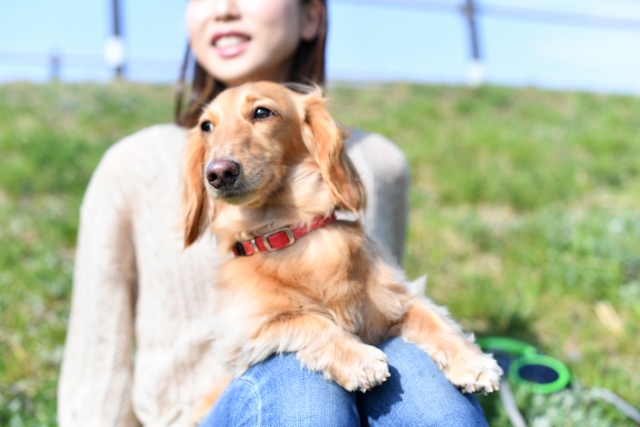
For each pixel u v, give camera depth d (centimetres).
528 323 128
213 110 90
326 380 79
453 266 149
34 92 304
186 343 90
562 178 206
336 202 89
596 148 245
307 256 85
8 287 133
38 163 196
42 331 122
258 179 85
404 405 80
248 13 95
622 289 137
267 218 88
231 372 84
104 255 93
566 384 111
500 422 105
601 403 107
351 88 351
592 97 354
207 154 90
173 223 92
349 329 85
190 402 90
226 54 96
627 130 276
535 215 179
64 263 144
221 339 84
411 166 221
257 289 84
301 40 102
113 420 90
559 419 104
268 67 99
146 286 93
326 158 88
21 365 115
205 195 92
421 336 85
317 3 101
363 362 79
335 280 84
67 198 180
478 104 325
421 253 155
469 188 195
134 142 96
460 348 82
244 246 88
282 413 77
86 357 92
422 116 295
